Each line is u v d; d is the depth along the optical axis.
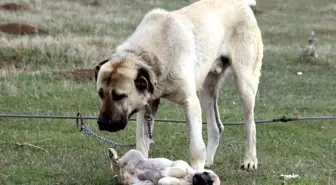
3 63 18.14
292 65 21.55
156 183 7.26
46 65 18.16
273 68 20.81
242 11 9.30
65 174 8.59
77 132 11.27
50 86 15.05
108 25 28.62
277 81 18.64
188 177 7.05
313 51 22.45
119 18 30.70
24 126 11.47
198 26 8.52
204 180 6.86
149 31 7.95
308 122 13.07
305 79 19.12
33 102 13.62
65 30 25.36
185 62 8.00
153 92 7.50
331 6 40.88
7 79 15.59
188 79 8.01
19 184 8.13
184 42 8.06
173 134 11.41
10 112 12.65
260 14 36.97
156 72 7.70
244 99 9.30
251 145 9.30
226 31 9.12
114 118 7.05
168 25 8.06
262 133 11.91
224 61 9.35
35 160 9.23
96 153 9.84
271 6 40.62
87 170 8.77
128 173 7.51
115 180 8.27
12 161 9.20
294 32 30.72
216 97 9.63
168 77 7.90
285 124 12.65
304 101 15.75
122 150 10.23
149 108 7.94
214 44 8.75
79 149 10.12
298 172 9.09
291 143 11.11
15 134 10.81
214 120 9.59
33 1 30.92
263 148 10.70
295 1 43.22
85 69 17.03
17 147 10.06
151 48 7.76
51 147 10.12
